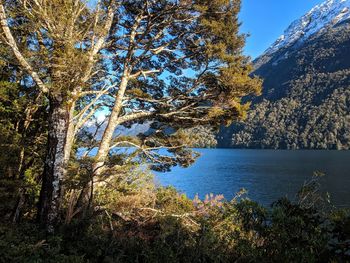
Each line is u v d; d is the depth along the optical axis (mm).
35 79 7219
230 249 6137
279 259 4062
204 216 8305
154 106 11641
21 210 9484
